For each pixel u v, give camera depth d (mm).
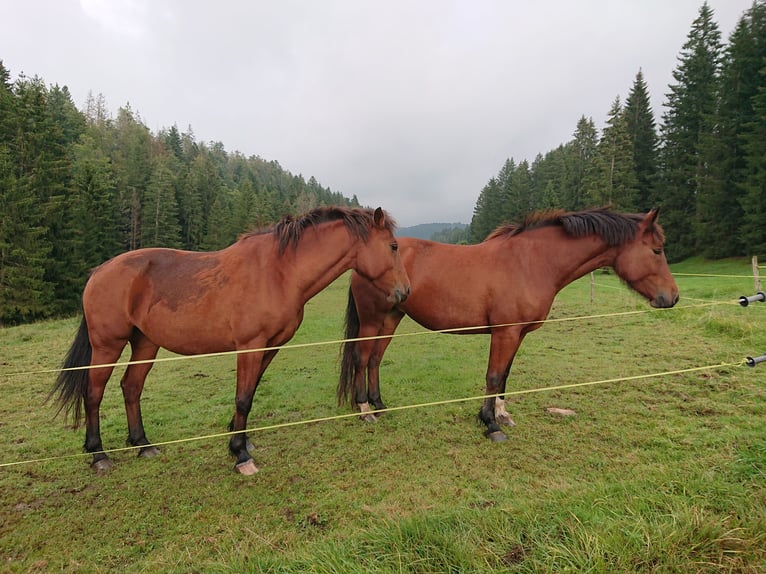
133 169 42594
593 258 3824
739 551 1836
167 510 2689
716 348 6301
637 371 5512
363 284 4160
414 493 2756
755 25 25203
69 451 3678
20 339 9289
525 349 7121
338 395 4355
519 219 4066
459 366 6418
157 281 3182
